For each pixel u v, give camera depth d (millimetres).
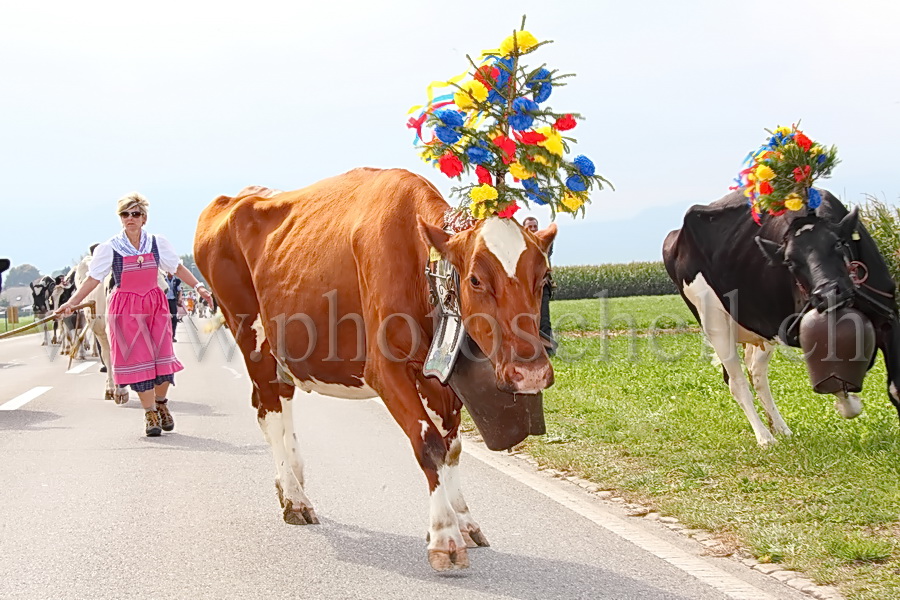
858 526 5852
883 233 11359
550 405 11359
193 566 5500
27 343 31344
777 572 5117
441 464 5316
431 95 5418
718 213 8836
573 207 5375
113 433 10305
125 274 9742
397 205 5641
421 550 5797
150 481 7797
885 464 7121
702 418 9875
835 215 7633
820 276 7199
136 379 9836
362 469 8211
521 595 4871
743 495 6738
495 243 4852
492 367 5113
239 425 10883
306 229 6438
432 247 5117
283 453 6684
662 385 12867
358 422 11000
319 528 6344
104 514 6711
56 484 7695
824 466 7242
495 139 5105
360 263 5719
